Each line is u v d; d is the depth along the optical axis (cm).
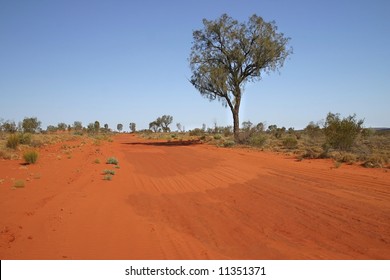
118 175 1622
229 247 721
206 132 7419
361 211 958
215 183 1462
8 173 1591
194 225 873
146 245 711
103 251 668
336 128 2642
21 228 787
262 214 967
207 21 4191
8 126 5334
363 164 1834
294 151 2691
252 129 3922
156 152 3059
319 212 966
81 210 960
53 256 636
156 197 1195
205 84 4166
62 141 4078
